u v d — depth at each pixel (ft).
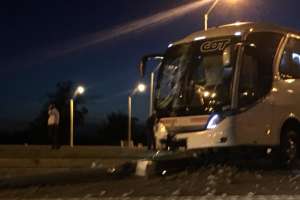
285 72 57.16
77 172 59.72
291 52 58.03
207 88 55.31
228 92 53.78
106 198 35.58
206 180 47.47
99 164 80.07
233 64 53.98
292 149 57.47
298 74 58.34
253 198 33.14
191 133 55.42
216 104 54.24
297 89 57.88
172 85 58.23
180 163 57.77
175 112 57.00
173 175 51.98
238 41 54.70
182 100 56.80
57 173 60.29
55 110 112.16
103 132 304.30
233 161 57.72
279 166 56.90
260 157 57.52
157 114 58.70
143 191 40.86
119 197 36.22
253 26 56.03
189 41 58.85
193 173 52.80
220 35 56.44
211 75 55.52
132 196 37.17
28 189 43.42
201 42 57.57
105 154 109.91
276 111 55.93
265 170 55.62
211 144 54.08
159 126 58.13
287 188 42.45
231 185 44.27
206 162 58.13
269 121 55.42
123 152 120.67
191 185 44.37
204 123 54.60
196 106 55.52
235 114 53.42
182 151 56.34
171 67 59.16
